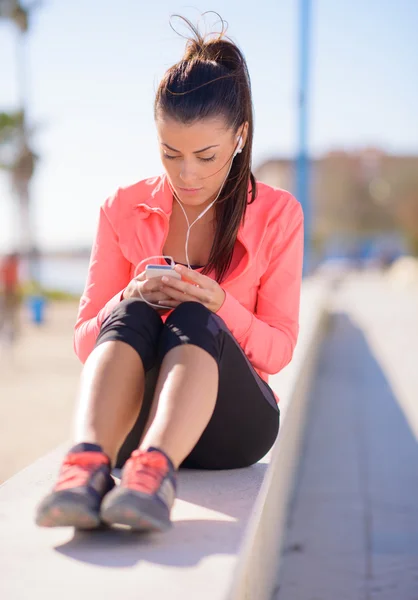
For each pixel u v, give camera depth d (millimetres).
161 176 2186
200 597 1248
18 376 8750
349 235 59781
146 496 1427
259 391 1938
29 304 16453
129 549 1454
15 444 5195
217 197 2068
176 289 1868
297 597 2674
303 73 11320
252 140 2043
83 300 2107
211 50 1993
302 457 4605
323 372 7883
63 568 1365
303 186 11703
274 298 2119
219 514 1672
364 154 58969
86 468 1494
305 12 11188
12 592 1267
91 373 1662
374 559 3027
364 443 4934
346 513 3582
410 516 3535
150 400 1816
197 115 1860
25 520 1620
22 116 27609
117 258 2133
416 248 45062
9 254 12195
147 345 1723
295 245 2146
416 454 4645
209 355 1677
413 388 6918
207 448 1973
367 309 16562
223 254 2064
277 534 2896
